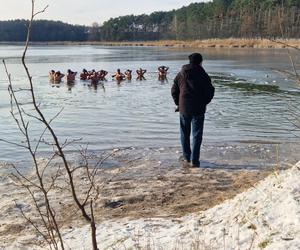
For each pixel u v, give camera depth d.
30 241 6.23
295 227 4.77
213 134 14.34
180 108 10.09
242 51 87.44
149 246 5.21
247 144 12.54
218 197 7.71
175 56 74.06
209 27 138.00
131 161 10.08
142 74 37.44
